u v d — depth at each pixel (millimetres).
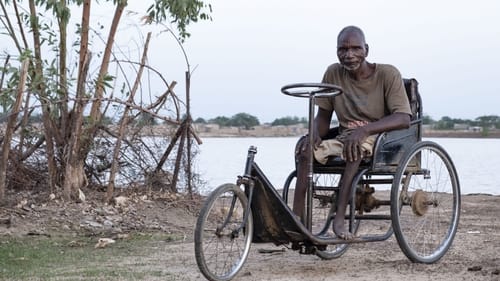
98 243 7688
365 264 6719
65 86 9148
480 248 7523
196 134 10141
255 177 5969
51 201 9172
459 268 6500
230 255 6328
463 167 20281
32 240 7926
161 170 10078
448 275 6199
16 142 9516
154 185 10086
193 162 10195
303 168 6309
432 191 6938
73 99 9094
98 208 9203
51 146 9422
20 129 9438
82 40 9258
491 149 29359
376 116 6629
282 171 15633
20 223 8469
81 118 9281
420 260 6637
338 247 7047
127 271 6410
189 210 9734
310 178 6234
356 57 6477
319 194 6988
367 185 6750
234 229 5930
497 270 6270
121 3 9273
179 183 10141
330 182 7129
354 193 6277
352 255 7199
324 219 7176
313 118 6281
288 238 6137
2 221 8383
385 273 6297
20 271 6418
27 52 8617
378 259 6980
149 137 9914
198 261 5711
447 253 7258
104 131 9680
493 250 7410
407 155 6500
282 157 20578
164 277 6172
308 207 6219
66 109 9469
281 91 6258
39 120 9508
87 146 9469
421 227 7113
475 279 6043
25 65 8570
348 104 6680
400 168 6457
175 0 9594
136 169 9961
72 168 9336
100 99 9117
